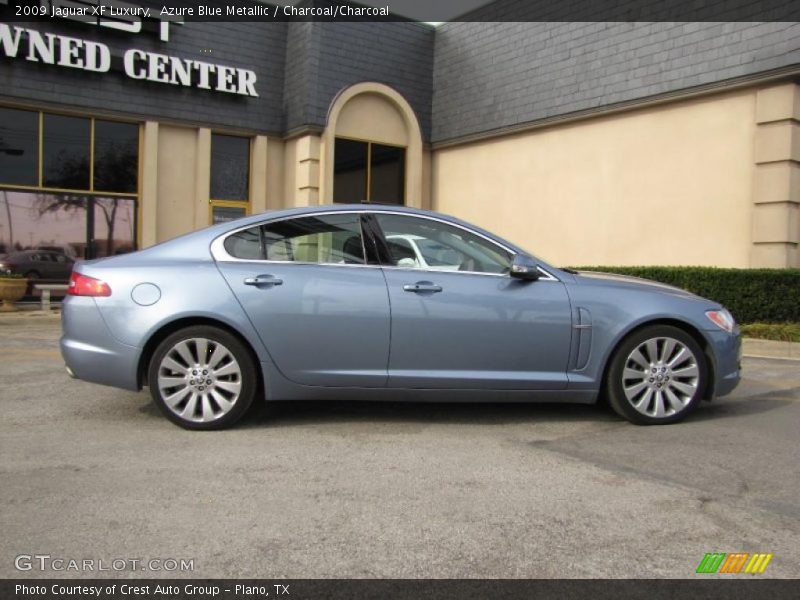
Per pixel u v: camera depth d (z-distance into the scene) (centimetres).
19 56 1216
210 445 446
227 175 1481
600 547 305
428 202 1686
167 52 1370
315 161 1456
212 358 478
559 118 1358
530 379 495
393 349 486
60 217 1305
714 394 519
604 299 504
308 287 482
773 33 1036
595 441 467
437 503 352
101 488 366
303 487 372
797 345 873
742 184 1097
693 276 1067
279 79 1516
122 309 473
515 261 501
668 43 1178
